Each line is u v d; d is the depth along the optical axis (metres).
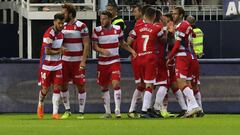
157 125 25.94
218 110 34.66
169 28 31.36
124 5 56.12
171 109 34.62
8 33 60.56
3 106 34.53
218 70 34.59
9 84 34.53
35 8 55.19
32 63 34.50
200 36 40.97
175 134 22.12
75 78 30.44
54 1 55.88
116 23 33.16
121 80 34.47
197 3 58.09
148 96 30.33
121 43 30.56
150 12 30.12
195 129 24.09
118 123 26.97
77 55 30.25
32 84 34.56
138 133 22.44
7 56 60.50
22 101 34.56
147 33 30.06
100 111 34.56
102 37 30.09
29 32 54.97
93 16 54.78
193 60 31.03
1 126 25.44
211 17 57.44
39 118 30.33
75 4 54.75
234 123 27.30
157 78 30.73
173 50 30.17
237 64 34.53
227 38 54.72
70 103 34.44
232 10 55.72
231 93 34.59
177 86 31.38
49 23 55.19
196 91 32.16
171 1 56.97
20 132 22.86
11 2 61.69
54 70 29.89
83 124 26.48
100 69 30.41
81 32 30.09
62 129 24.00
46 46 29.55
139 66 30.38
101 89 31.48
